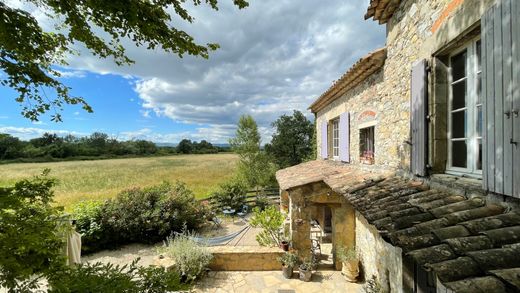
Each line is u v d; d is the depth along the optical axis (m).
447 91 3.06
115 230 8.68
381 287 4.47
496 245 1.66
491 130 2.10
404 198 3.03
